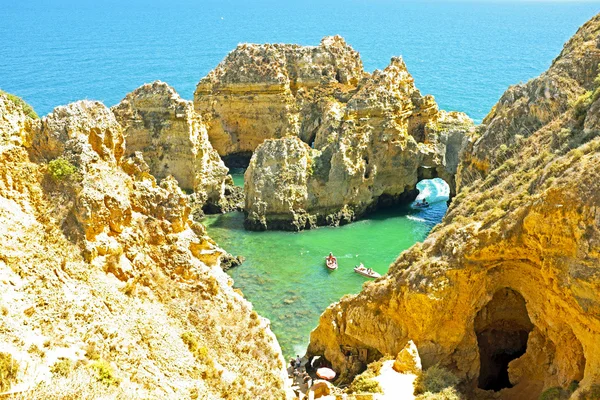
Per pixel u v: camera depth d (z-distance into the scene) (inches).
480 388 1491.1
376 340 1518.2
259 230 2760.8
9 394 691.4
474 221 1494.8
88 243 933.8
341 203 2883.9
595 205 1138.7
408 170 3078.2
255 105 3607.3
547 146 1765.5
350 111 2918.3
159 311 999.6
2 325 753.6
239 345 1066.1
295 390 1465.3
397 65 3211.1
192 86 6215.6
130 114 2972.4
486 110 4972.9
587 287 1137.4
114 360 848.3
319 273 2298.2
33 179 943.7
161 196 1097.4
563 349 1284.4
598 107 1656.0
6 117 941.2
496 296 1517.0
